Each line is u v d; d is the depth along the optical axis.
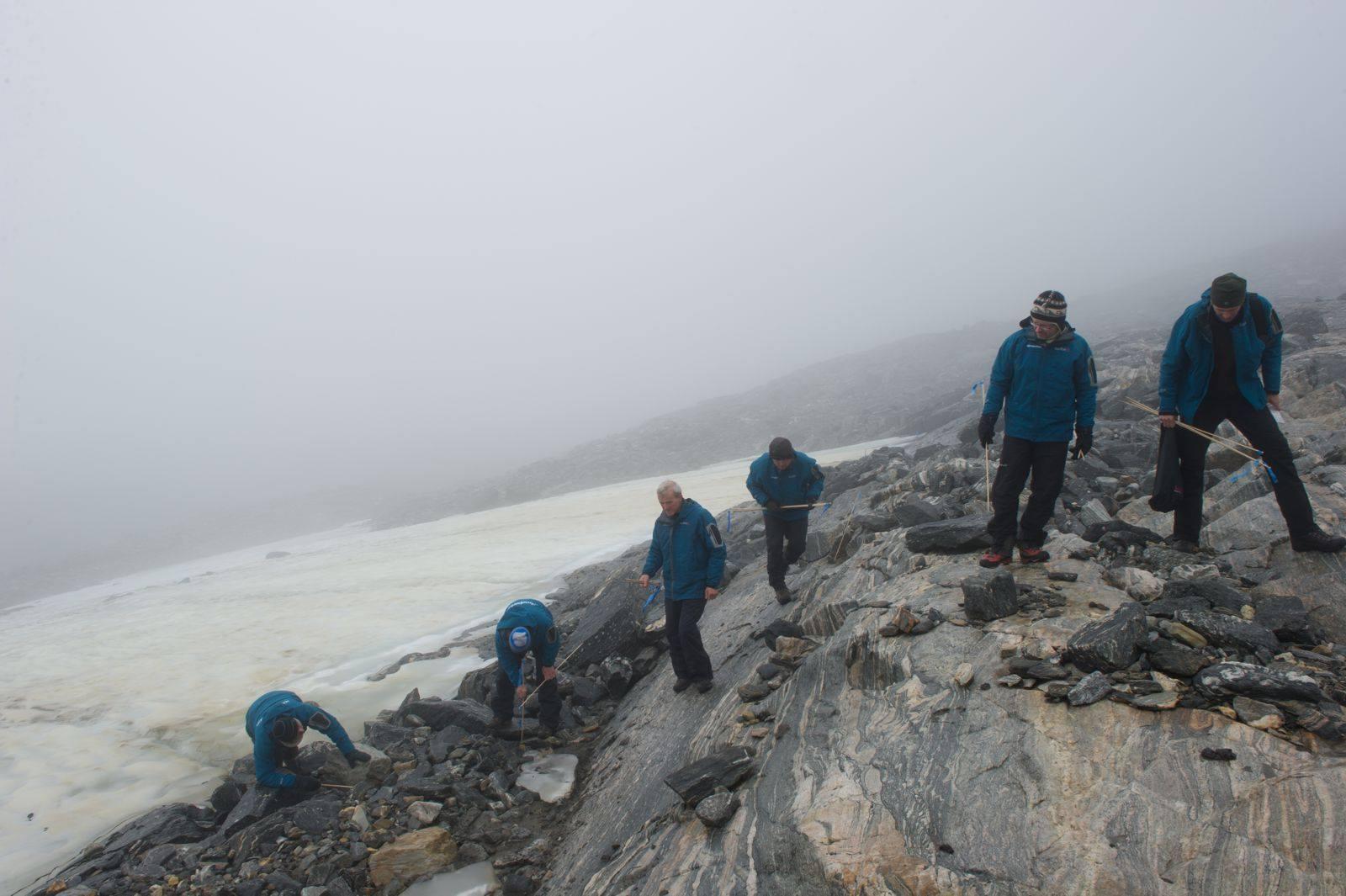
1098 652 3.73
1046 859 2.91
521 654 6.61
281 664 11.55
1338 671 3.56
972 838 3.09
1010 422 5.11
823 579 7.07
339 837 5.59
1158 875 2.73
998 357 5.21
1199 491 5.10
